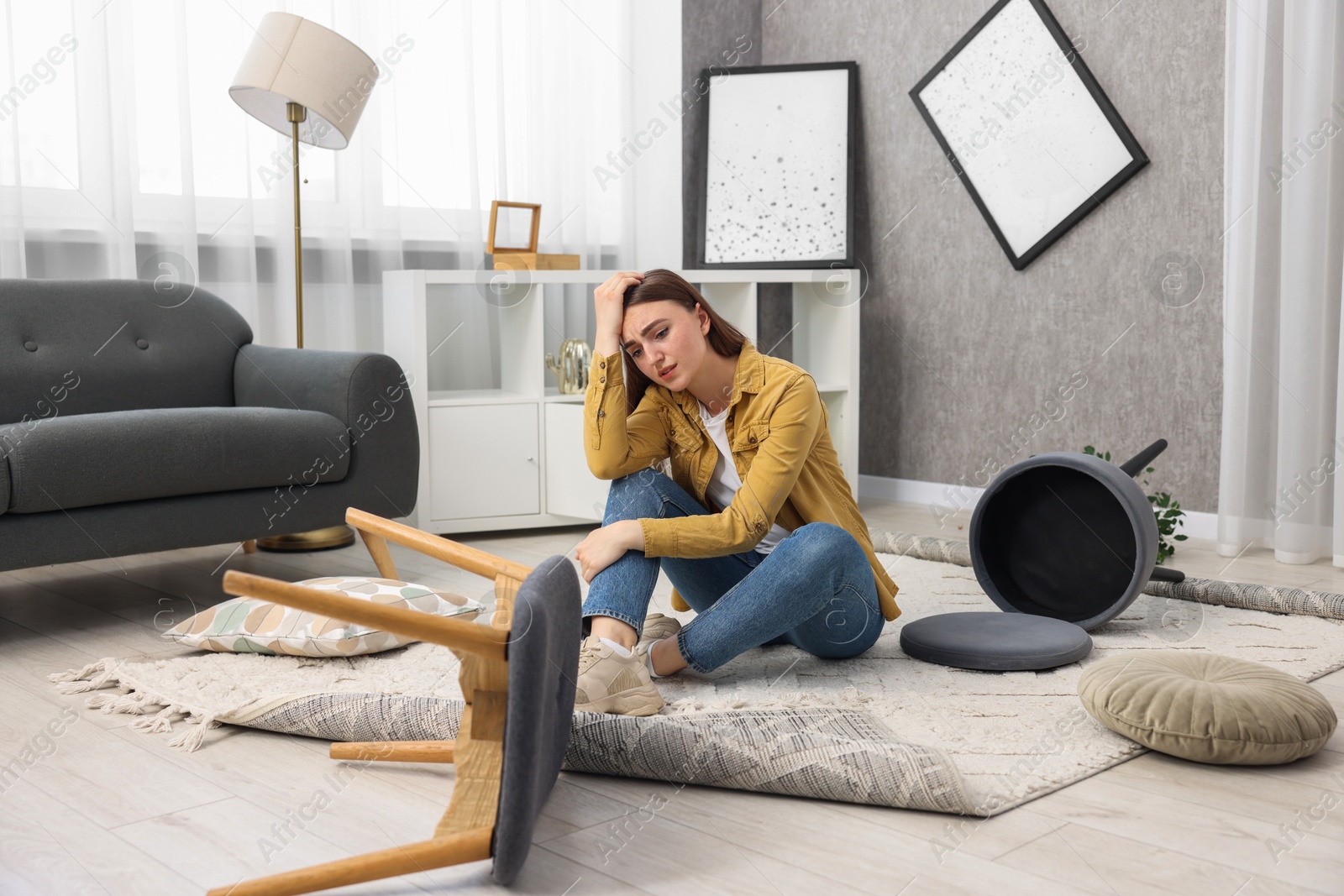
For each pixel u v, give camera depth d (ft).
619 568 5.38
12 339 8.41
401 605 6.59
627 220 12.84
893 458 13.08
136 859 3.96
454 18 11.44
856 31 12.89
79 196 9.49
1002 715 5.40
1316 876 3.79
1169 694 4.85
